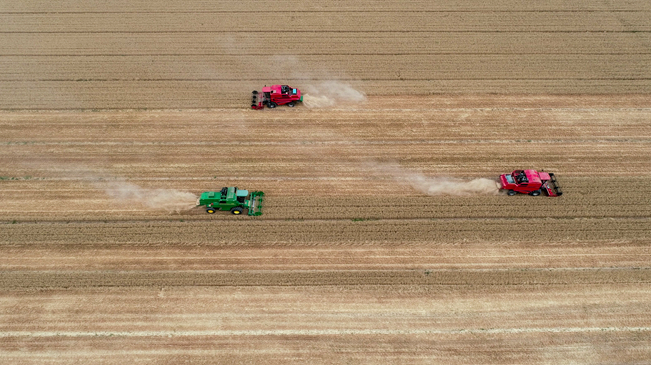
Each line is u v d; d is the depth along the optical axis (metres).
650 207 24.36
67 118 30.08
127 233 23.45
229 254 22.56
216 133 29.11
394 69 34.16
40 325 19.84
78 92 32.09
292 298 20.88
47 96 31.75
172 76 33.56
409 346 19.34
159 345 19.27
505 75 33.38
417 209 24.52
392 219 24.23
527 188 24.61
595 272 21.72
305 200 25.02
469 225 23.80
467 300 20.78
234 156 27.67
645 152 27.61
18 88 32.44
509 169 26.78
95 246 22.89
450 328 19.89
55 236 23.28
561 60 34.66
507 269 21.91
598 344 19.30
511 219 24.14
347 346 19.34
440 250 22.69
